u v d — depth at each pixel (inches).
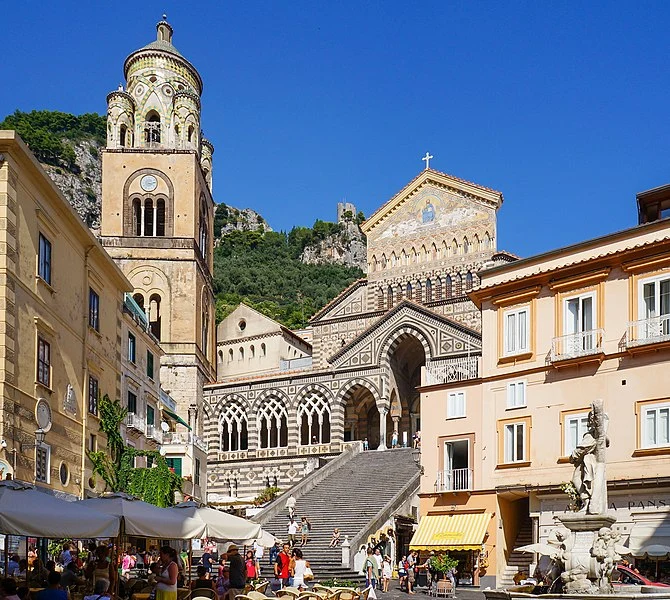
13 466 1350.9
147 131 3671.3
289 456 3161.9
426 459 1955.0
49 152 6756.9
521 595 962.1
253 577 1594.5
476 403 1897.1
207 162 3988.7
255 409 3282.5
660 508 1545.3
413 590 1795.0
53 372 1573.6
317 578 1781.5
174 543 2353.6
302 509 2299.5
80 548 1722.4
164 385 3312.0
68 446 1646.2
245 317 4244.6
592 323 1721.2
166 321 3376.0
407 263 3412.9
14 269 1389.0
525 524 1872.5
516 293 1859.0
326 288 7214.6
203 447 2928.2
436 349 2992.1
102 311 1931.6
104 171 3481.8
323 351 3496.6
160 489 2015.3
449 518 1879.9
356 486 2418.8
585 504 1026.1
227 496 3216.0
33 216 1480.1
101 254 1852.9
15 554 1371.8
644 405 1610.5
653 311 1632.6
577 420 1708.9
